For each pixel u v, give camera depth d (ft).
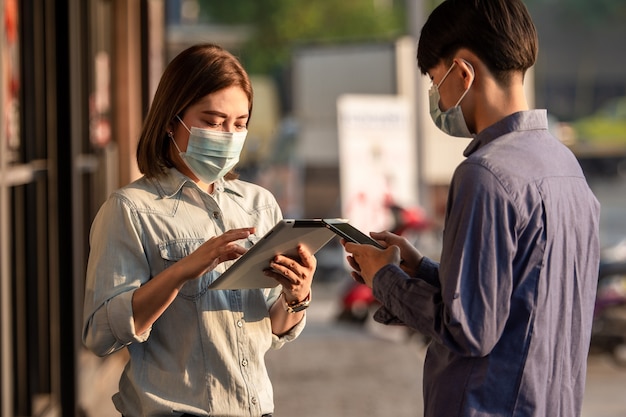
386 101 60.13
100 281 13.85
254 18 144.46
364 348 43.24
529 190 12.63
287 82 145.79
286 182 90.17
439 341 12.56
